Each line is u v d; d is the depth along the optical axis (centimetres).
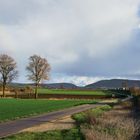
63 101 13150
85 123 3850
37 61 17525
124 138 2623
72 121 4656
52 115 5888
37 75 17488
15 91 17650
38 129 3609
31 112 6500
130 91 19662
